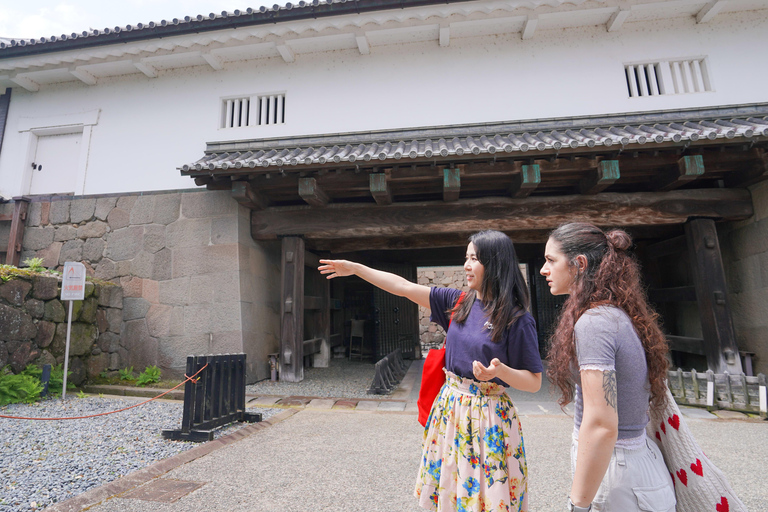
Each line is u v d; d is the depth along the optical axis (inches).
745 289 241.0
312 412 190.7
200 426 144.9
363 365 367.9
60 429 151.3
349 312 450.3
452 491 55.1
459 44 281.3
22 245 288.4
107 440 139.7
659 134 197.6
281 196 267.0
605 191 256.8
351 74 287.0
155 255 269.3
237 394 169.3
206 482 105.7
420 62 282.5
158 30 262.4
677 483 44.4
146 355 258.7
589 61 268.7
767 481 108.4
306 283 352.5
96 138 299.3
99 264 276.1
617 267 46.3
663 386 44.4
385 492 99.9
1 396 181.6
